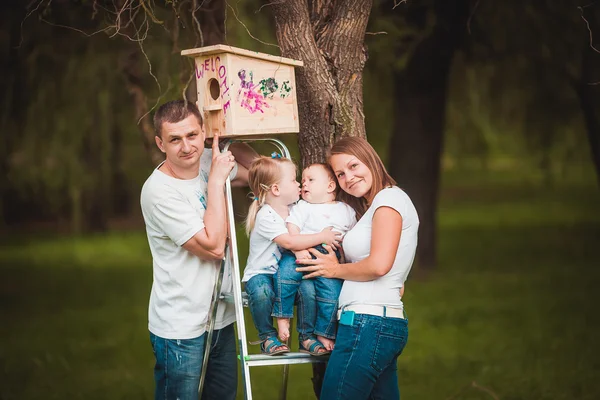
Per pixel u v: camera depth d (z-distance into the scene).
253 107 5.17
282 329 5.14
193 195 5.17
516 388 8.48
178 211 5.05
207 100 5.21
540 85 15.28
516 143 20.78
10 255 23.95
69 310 14.53
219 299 5.34
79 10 8.88
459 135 18.66
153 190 5.11
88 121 13.24
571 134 17.84
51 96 12.33
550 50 12.82
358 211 5.37
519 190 43.81
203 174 5.39
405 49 10.98
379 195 5.00
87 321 13.35
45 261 22.33
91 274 19.56
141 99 8.24
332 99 5.64
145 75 8.69
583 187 43.09
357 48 5.76
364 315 4.91
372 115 17.39
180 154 5.02
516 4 11.99
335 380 4.92
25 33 9.80
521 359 9.76
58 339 11.85
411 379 8.99
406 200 5.04
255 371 9.74
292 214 5.24
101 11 7.76
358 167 5.11
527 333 11.30
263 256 5.19
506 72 15.25
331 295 5.10
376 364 4.91
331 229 5.21
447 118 17.83
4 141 12.90
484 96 16.09
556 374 8.97
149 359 10.37
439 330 11.76
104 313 14.12
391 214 4.91
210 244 5.00
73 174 15.09
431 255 16.98
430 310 13.38
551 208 34.41
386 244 4.88
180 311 5.17
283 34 5.62
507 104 16.58
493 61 14.44
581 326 11.64
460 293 15.00
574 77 13.18
